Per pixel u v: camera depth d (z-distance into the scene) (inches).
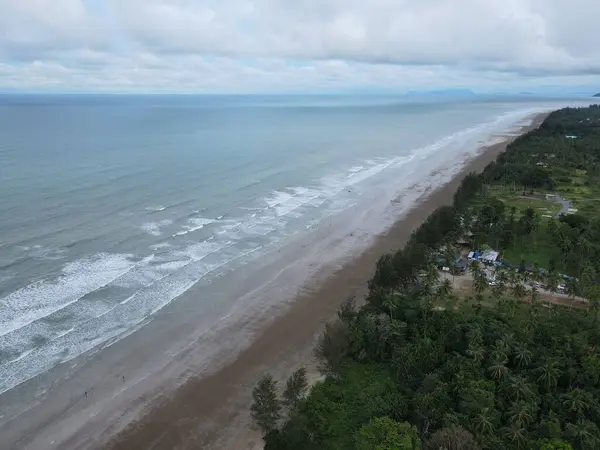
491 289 2854.3
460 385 1909.4
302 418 1808.6
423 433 1758.1
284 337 2439.7
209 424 1884.8
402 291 2731.3
